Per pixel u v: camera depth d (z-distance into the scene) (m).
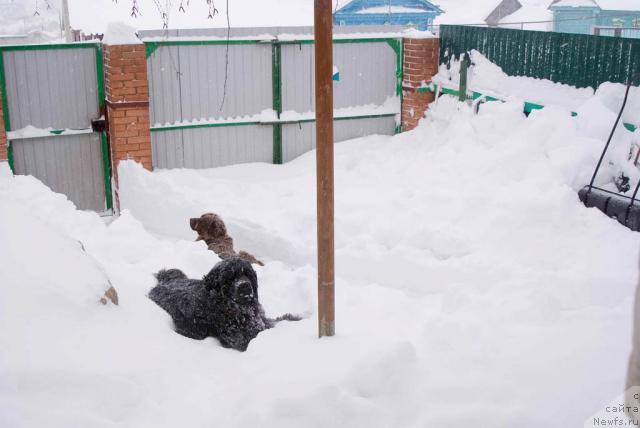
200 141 10.87
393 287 6.94
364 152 11.01
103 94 10.09
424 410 3.12
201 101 10.70
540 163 8.23
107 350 3.48
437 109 11.22
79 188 10.35
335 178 10.19
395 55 11.78
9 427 2.72
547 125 8.53
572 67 9.18
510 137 8.96
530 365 3.44
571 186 7.75
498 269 6.47
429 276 6.77
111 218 10.34
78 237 6.41
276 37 10.87
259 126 11.18
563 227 7.09
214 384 3.49
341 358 3.57
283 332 4.11
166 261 5.97
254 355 3.77
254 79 10.95
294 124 11.38
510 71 10.22
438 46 11.39
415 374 3.34
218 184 10.09
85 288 3.80
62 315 3.55
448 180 8.91
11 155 9.76
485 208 7.72
